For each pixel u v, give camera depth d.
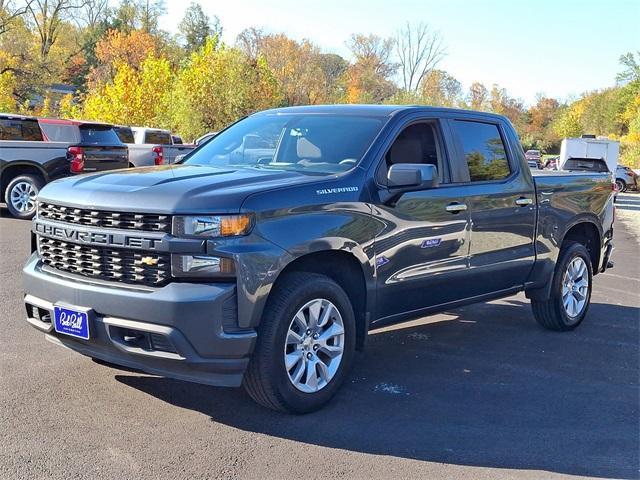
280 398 4.21
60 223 4.28
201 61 37.00
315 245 4.24
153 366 4.00
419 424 4.34
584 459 3.93
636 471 3.80
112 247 4.03
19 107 42.53
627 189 38.31
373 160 4.85
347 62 85.44
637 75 73.44
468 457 3.90
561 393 5.03
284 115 5.71
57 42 63.12
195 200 3.91
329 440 4.04
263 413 4.40
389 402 4.71
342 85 82.44
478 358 5.85
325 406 4.57
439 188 5.28
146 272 3.95
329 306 4.43
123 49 65.19
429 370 5.47
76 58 70.88
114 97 40.62
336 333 4.49
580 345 6.37
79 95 63.19
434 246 5.17
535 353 6.06
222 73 36.66
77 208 4.17
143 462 3.66
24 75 43.94
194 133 36.44
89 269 4.18
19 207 13.06
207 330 3.83
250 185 4.20
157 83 41.00
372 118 5.24
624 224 19.27
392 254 4.83
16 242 10.35
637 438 4.25
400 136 5.20
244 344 3.94
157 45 71.12
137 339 4.01
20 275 8.10
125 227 4.00
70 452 3.74
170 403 4.49
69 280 4.20
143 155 20.36
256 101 37.28
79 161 13.26
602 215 7.25
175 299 3.79
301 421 4.31
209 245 3.86
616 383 5.30
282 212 4.13
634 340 6.61
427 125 5.45
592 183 7.11
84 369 5.04
